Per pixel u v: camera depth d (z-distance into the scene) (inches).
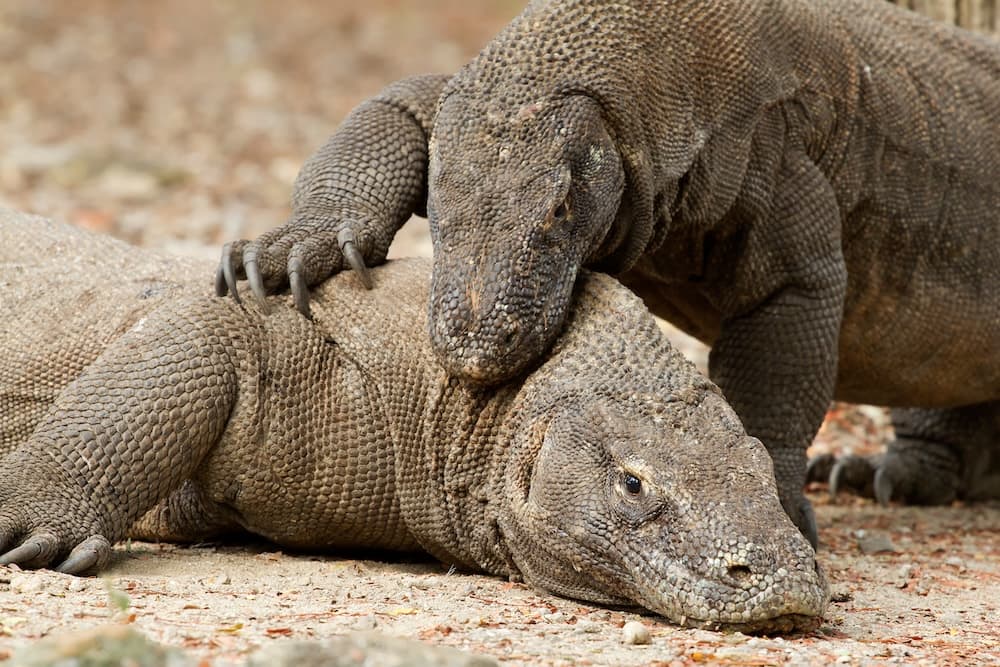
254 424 856.9
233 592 748.6
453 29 3575.3
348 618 684.1
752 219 973.8
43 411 948.0
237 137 2476.6
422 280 887.1
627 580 730.2
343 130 960.9
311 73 3048.7
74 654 531.8
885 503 1288.1
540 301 788.0
